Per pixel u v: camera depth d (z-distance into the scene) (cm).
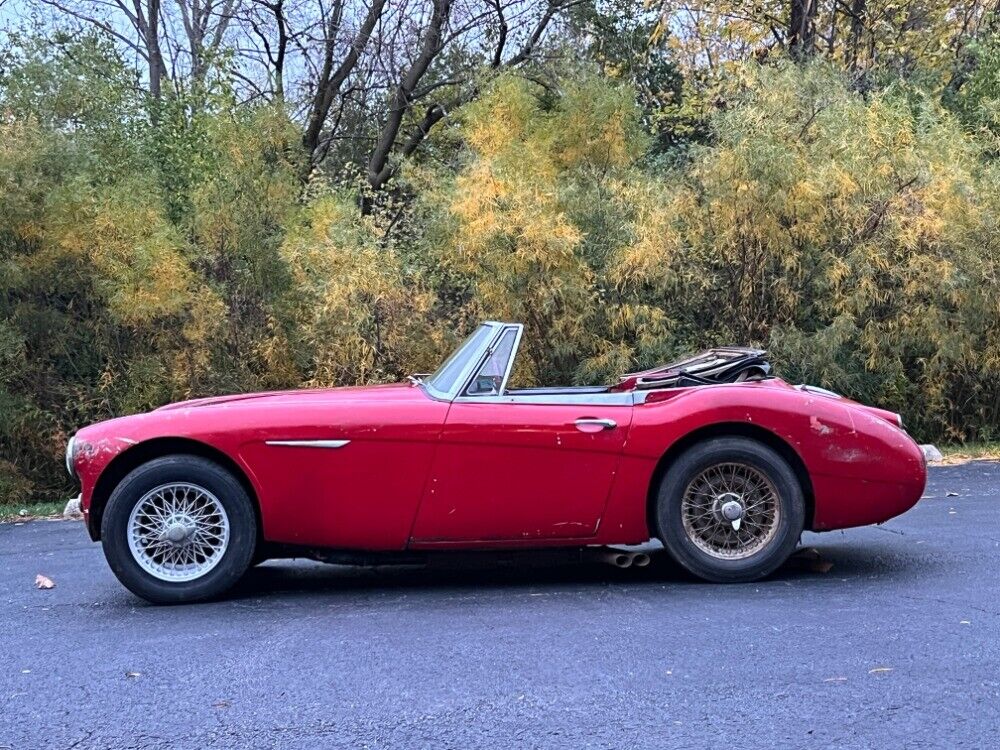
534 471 504
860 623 443
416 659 407
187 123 1359
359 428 499
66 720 351
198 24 1922
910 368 1180
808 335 1118
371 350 1085
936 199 1062
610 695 362
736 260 1110
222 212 1148
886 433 523
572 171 1317
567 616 466
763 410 512
